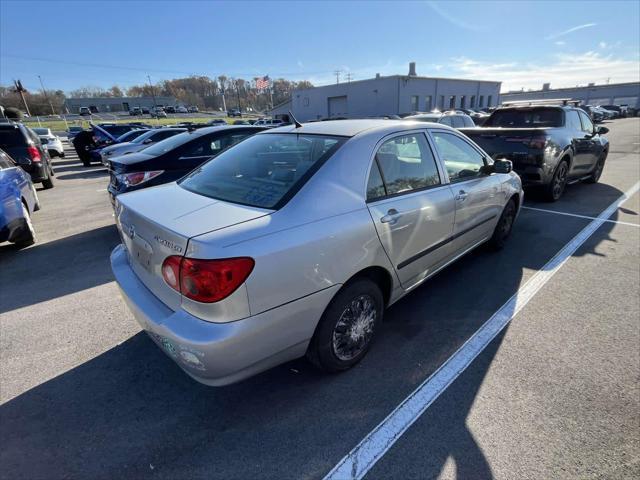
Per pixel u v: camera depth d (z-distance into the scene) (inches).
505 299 130.9
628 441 75.0
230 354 70.1
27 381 96.7
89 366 102.2
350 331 93.6
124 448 76.8
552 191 253.1
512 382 91.5
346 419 82.2
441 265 126.3
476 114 1219.2
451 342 107.9
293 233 75.5
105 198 336.5
